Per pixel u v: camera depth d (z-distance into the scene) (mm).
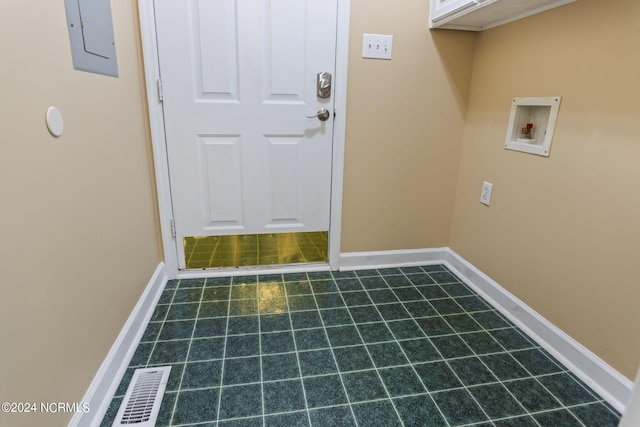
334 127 1994
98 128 1249
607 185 1277
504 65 1769
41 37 919
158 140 1850
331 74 1915
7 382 763
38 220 891
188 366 1406
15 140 812
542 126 1595
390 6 1864
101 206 1262
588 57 1325
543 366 1452
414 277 2168
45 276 916
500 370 1427
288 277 2127
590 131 1331
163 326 1653
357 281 2105
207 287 1993
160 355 1463
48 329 921
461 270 2182
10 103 797
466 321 1742
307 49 1860
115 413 1183
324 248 2395
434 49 1966
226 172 1974
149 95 1777
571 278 1439
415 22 1908
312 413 1213
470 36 1979
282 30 1813
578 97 1374
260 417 1191
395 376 1385
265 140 1961
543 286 1580
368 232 2217
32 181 872
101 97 1278
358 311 1807
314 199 2102
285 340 1574
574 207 1412
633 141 1186
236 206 2037
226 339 1571
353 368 1420
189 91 1824
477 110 2000
